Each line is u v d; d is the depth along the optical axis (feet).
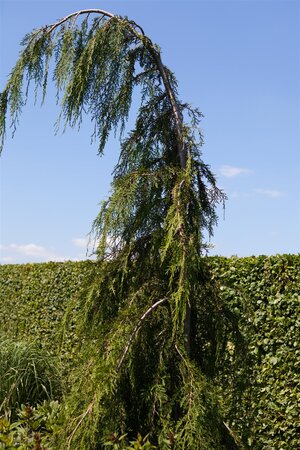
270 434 16.44
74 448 8.93
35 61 11.14
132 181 9.71
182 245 9.23
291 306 16.46
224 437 9.61
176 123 10.62
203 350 10.73
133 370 9.25
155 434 9.48
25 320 27.84
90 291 9.95
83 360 10.07
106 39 10.56
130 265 10.32
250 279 17.37
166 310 9.68
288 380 16.38
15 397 18.85
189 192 9.93
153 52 10.90
